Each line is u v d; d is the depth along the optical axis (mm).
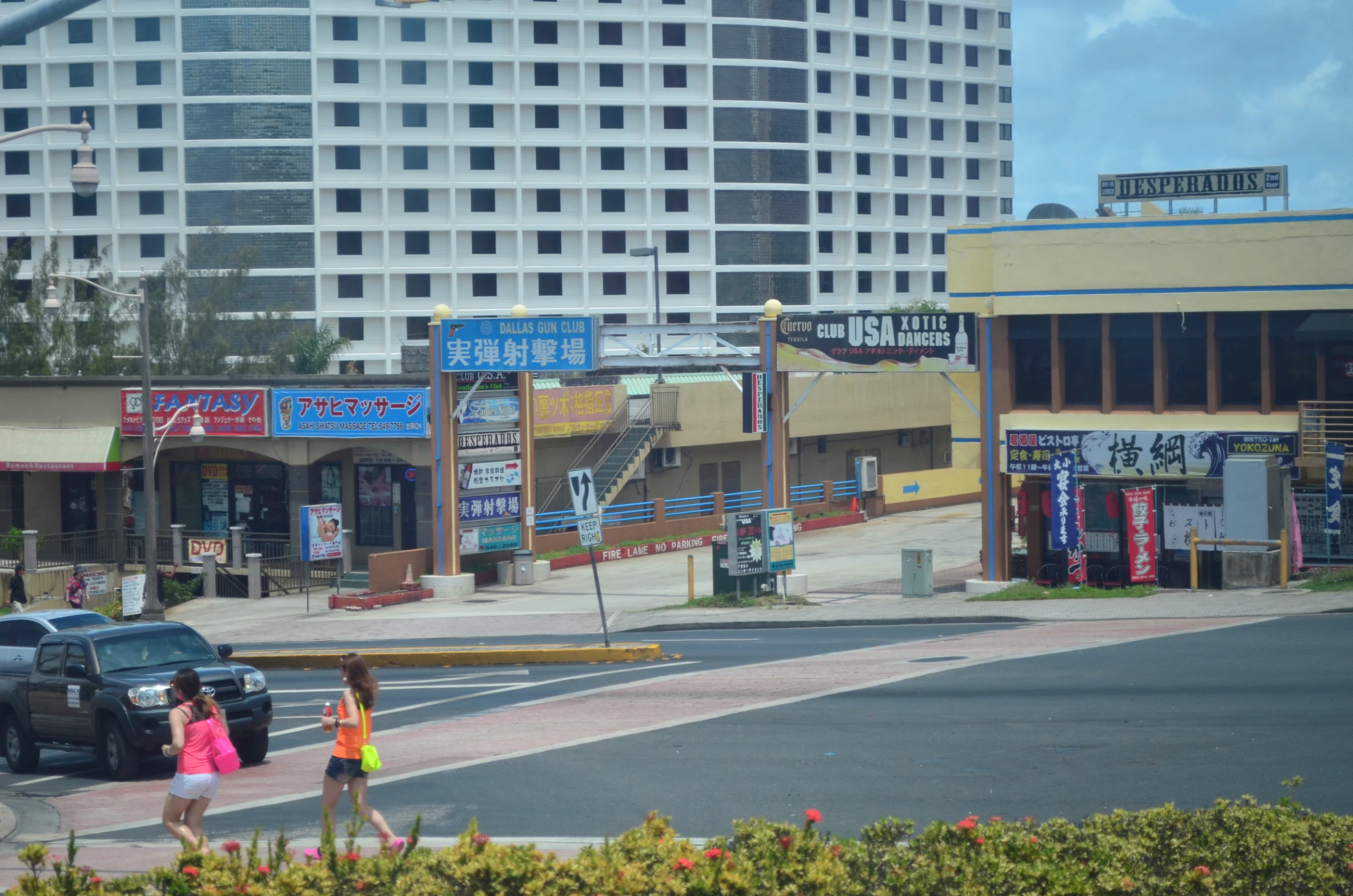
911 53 128875
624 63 115875
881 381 71062
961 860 10023
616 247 117188
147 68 111188
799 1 120562
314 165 111000
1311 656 23578
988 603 33875
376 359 113062
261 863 10820
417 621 39656
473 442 46281
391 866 10438
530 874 10148
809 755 18375
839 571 46469
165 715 20859
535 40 114875
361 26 111812
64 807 18766
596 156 116312
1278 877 10094
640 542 55031
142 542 51438
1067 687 22141
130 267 111812
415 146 113188
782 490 41500
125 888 10430
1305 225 34562
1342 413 34281
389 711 25156
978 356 38844
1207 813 11164
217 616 43125
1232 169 38438
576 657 30422
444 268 113500
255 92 110438
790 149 120188
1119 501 37625
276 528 52188
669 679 26141
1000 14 137750
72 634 22219
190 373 84812
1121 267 36500
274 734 23875
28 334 78062
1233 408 36250
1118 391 37562
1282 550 32469
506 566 47375
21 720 22469
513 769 18734
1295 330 34406
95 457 50312
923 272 129625
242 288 94438
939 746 18469
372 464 51094
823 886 9859
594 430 55750
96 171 23578
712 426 61531
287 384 48938
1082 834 10836
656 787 17109
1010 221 40094
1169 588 35875
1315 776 15680
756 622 34750
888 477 67062
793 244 120688
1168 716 19391
